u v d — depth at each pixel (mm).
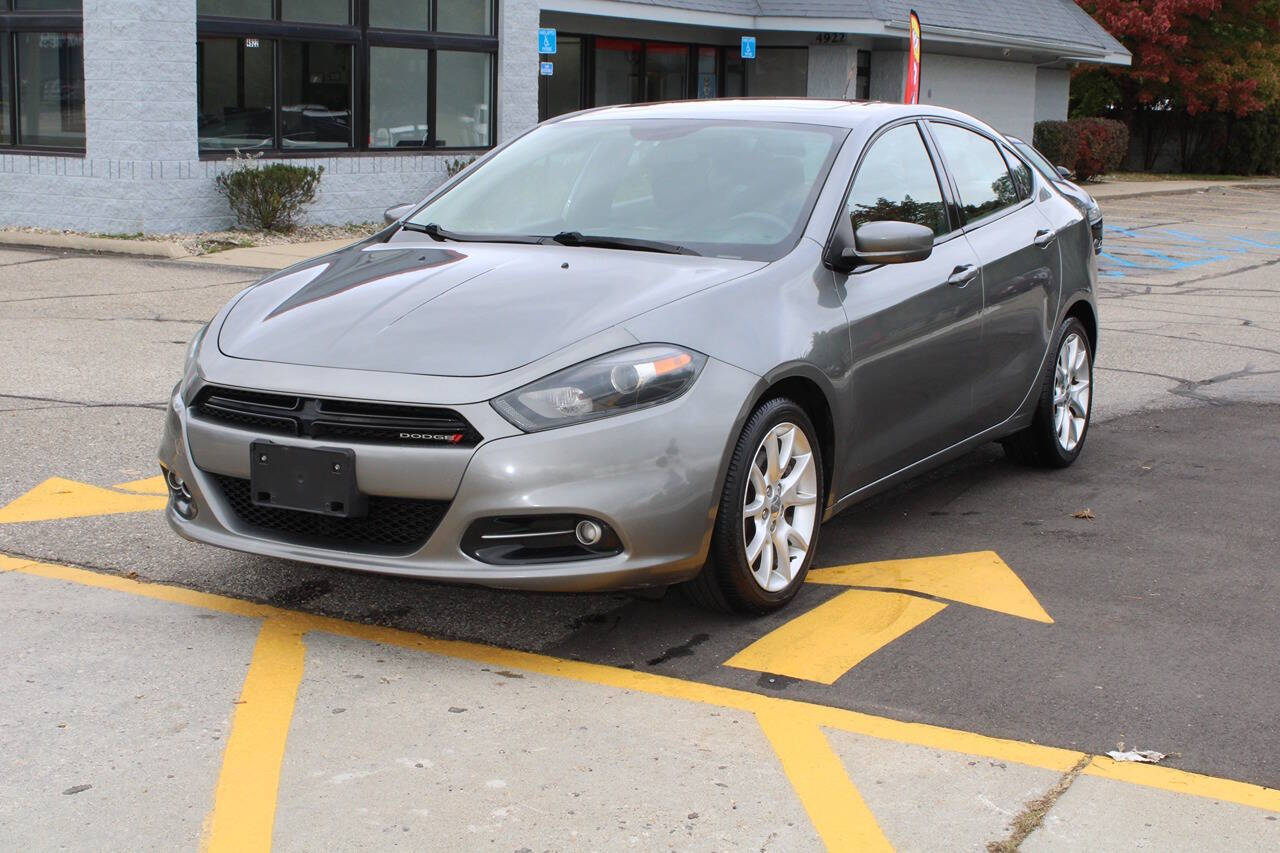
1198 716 3723
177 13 14789
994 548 5207
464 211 5199
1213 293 13859
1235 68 38000
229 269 13336
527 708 3717
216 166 15523
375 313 4227
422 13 17766
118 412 7199
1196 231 21828
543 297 4219
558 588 3838
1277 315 12188
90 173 15055
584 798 3219
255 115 15961
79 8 14828
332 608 4473
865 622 4406
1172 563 5043
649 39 25219
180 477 4219
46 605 4430
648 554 3891
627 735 3555
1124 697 3842
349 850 2982
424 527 3928
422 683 3881
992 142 6145
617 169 5117
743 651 4148
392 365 3949
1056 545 5254
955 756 3457
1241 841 3057
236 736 3521
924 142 5508
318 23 16438
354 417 3875
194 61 15055
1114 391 8391
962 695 3842
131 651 4070
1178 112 40188
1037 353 5965
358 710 3691
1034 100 31422
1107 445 6945
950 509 5754
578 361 3910
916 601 4609
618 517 3820
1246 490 6066
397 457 3812
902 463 5078
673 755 3445
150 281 12461
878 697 3822
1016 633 4328
